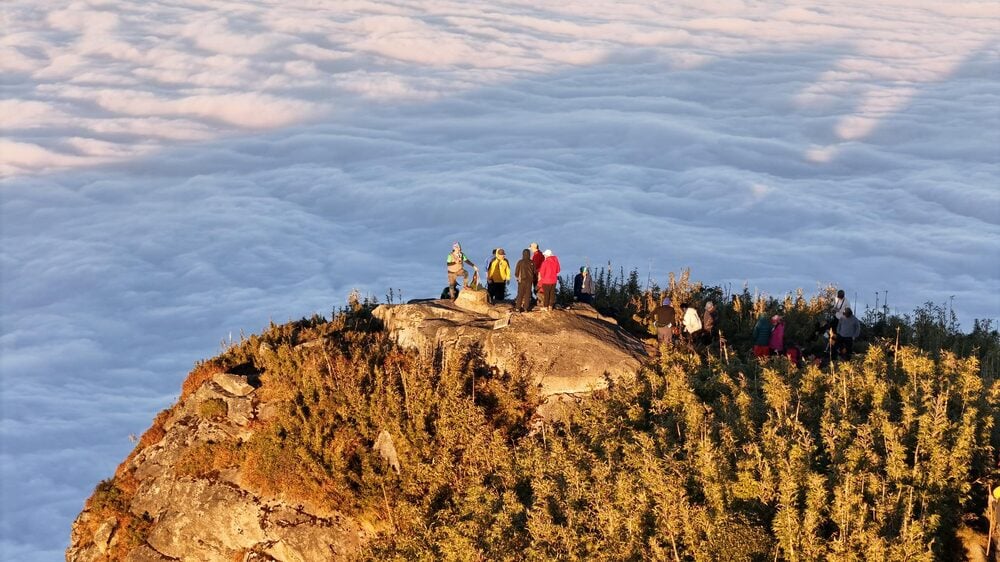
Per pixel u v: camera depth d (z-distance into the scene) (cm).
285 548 1889
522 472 1822
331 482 1911
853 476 1508
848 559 1389
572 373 2080
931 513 1492
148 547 2028
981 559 1466
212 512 1969
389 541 1802
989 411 1761
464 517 1755
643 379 2067
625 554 1527
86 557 2089
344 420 2014
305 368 2094
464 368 2122
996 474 1580
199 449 2058
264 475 1956
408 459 1923
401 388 2077
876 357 2048
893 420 1758
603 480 1670
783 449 1616
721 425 1756
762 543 1455
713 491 1555
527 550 1594
